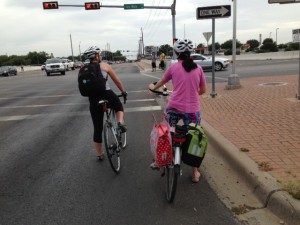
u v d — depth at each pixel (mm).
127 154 6602
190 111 4613
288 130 6855
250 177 4793
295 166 4914
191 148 4426
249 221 3914
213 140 6723
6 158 6652
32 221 4141
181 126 4398
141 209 4336
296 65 29641
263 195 4328
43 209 4445
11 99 16172
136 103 13000
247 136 6641
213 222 3932
